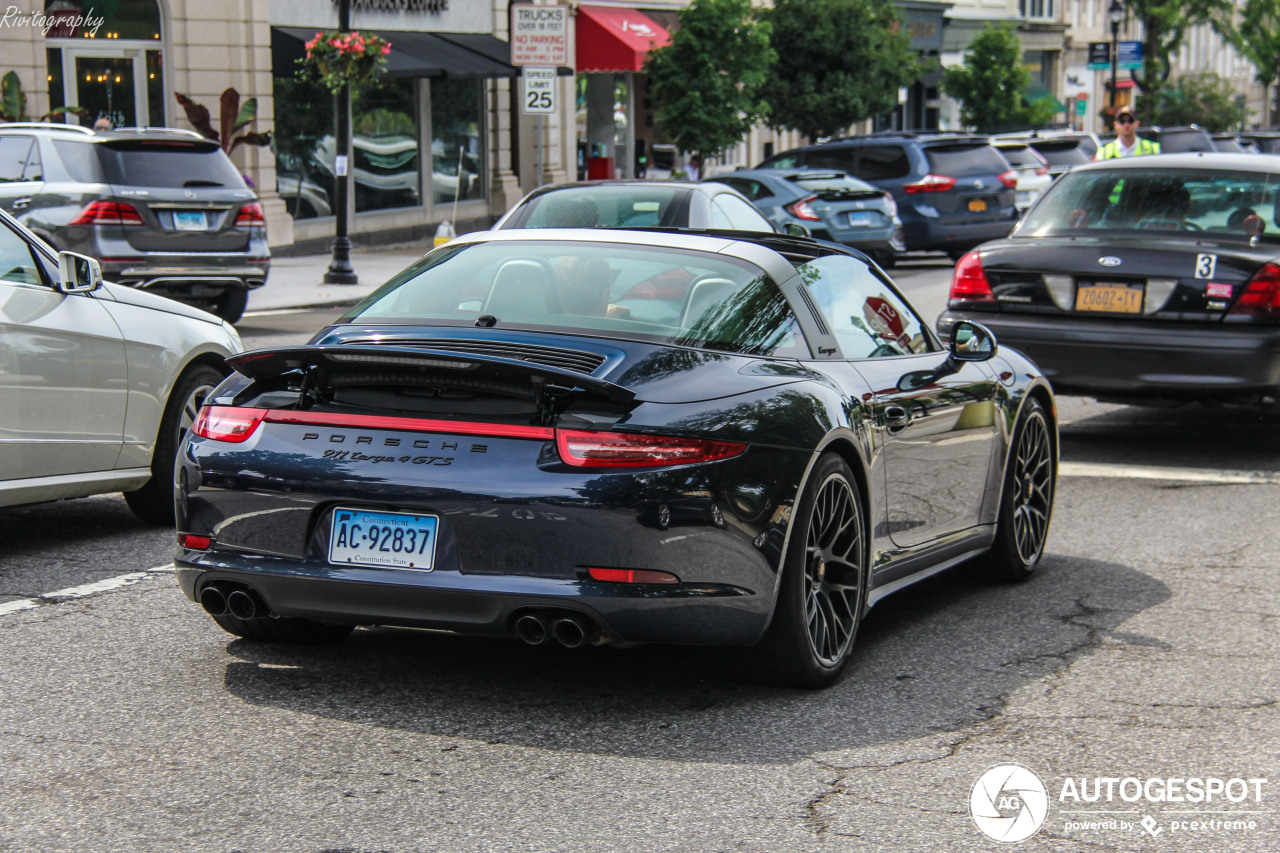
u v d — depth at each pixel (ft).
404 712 15.16
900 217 80.84
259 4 80.74
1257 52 234.79
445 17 95.30
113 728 14.55
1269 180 31.19
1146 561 22.71
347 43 65.77
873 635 18.58
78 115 74.02
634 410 14.38
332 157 87.92
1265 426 35.37
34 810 12.50
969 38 171.53
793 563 15.28
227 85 79.77
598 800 12.90
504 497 14.14
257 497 15.03
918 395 18.19
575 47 105.09
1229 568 22.24
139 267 45.44
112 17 75.72
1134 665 17.26
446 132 97.19
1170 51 204.33
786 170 71.92
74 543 22.79
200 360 24.14
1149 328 29.40
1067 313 30.25
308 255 85.10
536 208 40.50
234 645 17.48
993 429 20.29
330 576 14.66
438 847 11.85
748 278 16.71
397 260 81.56
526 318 15.97
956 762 13.98
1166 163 32.22
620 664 16.97
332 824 12.28
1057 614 19.66
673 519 14.11
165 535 23.45
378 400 14.94
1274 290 28.73
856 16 112.57
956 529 19.62
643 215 39.81
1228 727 15.10
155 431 23.13
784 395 15.39
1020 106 147.95
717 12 91.45
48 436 21.22
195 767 13.53
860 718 15.21
